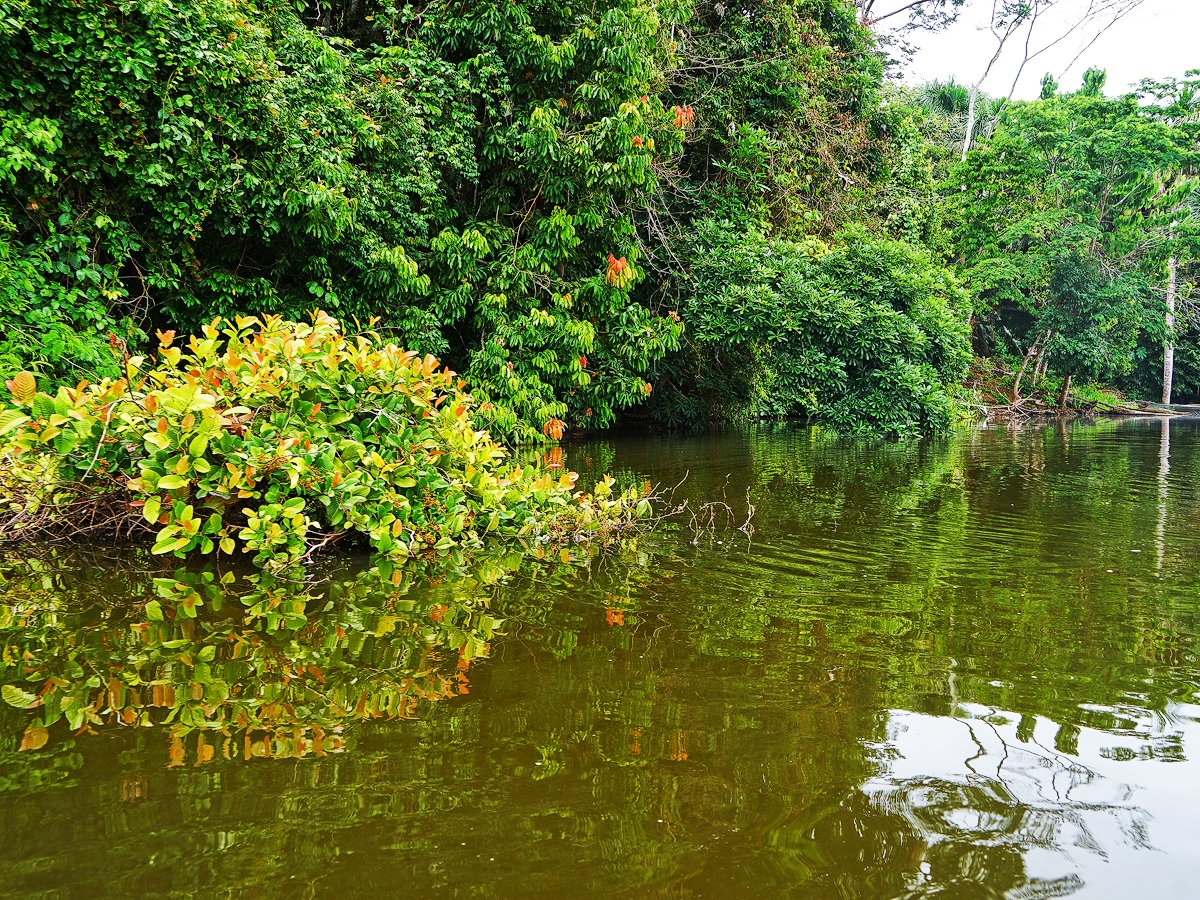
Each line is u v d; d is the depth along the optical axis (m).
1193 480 8.07
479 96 10.52
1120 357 23.45
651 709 2.44
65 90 6.96
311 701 2.46
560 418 11.55
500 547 4.82
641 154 10.31
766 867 1.67
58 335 6.64
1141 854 1.74
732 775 2.05
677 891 1.58
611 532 5.26
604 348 12.13
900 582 4.03
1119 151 21.14
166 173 7.26
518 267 10.51
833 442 12.30
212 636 3.05
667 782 2.01
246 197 7.96
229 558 4.30
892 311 14.39
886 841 1.77
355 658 2.84
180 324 8.20
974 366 24.81
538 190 10.78
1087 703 2.53
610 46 10.24
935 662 2.88
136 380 4.45
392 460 4.75
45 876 1.58
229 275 8.33
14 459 4.25
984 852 1.74
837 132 16.67
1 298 6.50
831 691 2.61
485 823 1.81
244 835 1.74
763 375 16.22
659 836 1.77
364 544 4.75
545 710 2.43
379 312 9.79
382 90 9.29
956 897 1.58
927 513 6.06
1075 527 5.52
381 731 2.27
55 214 7.27
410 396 4.95
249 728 2.27
